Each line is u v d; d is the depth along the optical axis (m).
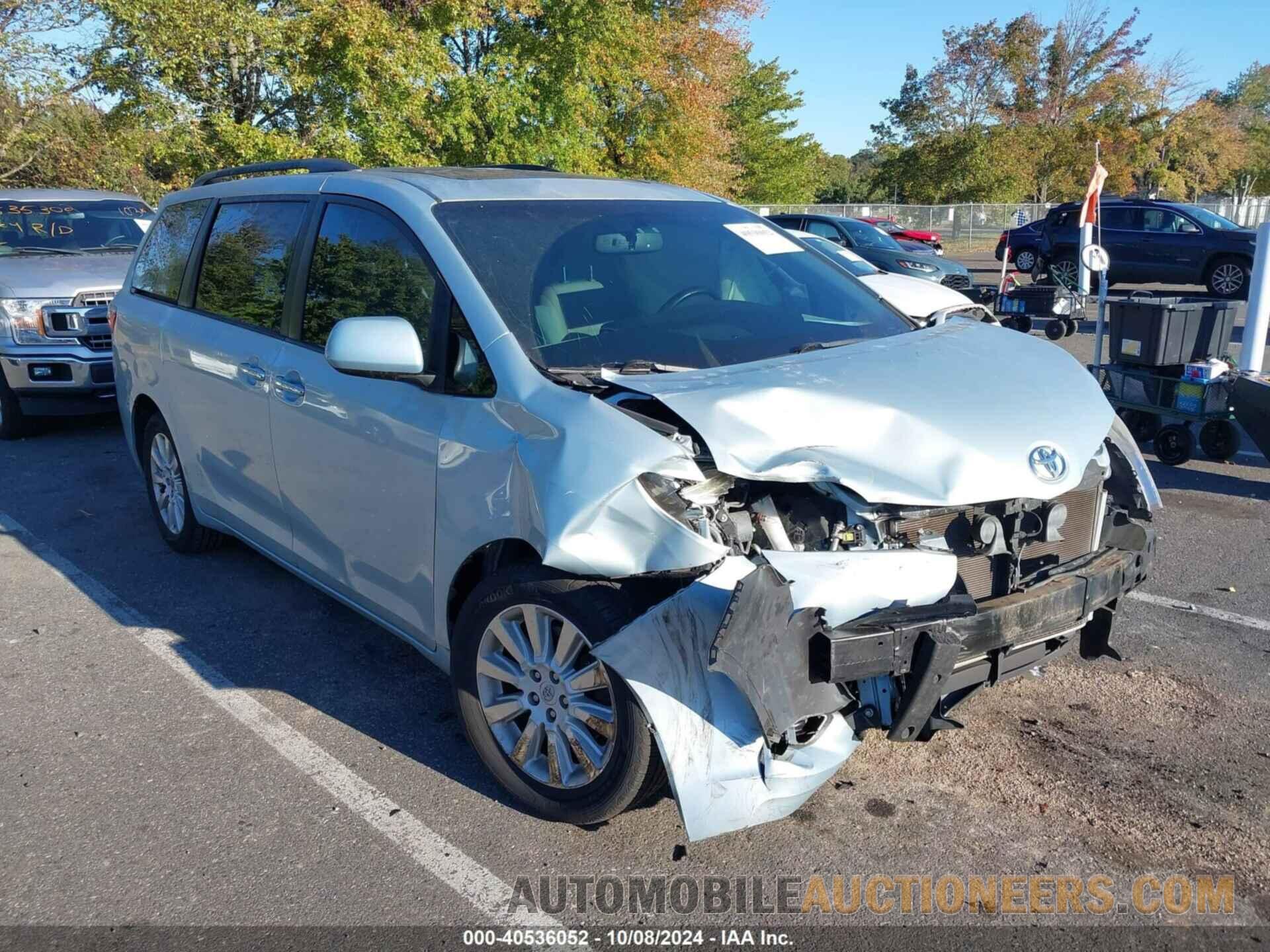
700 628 2.75
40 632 4.82
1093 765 3.59
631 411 2.99
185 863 3.11
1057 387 3.47
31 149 19.31
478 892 2.97
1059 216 23.28
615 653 2.79
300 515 4.21
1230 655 4.47
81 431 9.33
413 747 3.75
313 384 3.95
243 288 4.64
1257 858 3.07
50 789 3.51
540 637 3.14
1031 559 3.29
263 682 4.29
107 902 2.94
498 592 3.18
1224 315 7.68
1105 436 3.34
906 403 3.10
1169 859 3.08
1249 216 51.94
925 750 3.70
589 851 3.14
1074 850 3.12
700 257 4.03
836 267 4.46
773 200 53.72
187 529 5.60
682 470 2.81
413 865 3.09
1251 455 8.20
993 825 3.25
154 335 5.29
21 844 3.21
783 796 2.83
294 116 18.41
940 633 2.79
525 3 21.83
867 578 2.79
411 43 18.45
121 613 5.03
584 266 3.71
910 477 2.89
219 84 17.48
